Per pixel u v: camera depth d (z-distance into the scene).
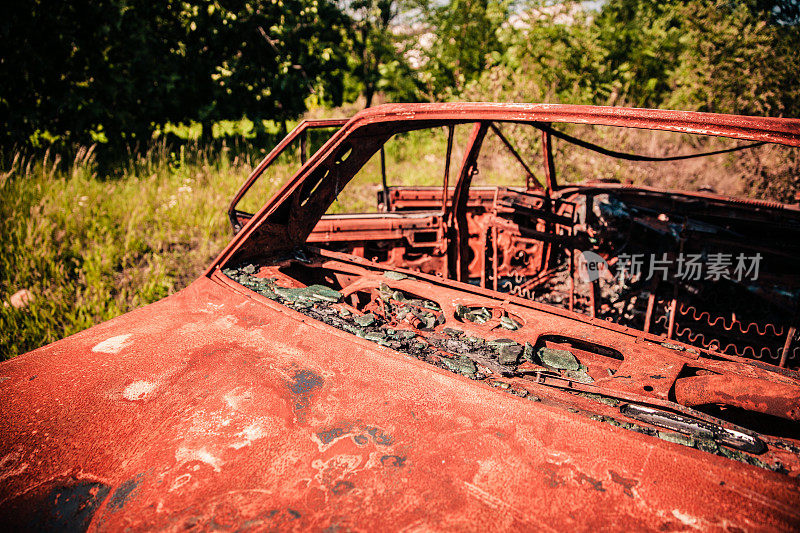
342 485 1.02
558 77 9.56
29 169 5.83
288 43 9.02
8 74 6.49
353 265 2.62
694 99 8.10
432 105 1.78
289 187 2.13
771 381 1.55
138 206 5.41
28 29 6.47
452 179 8.34
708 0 8.07
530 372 1.57
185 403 1.29
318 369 1.44
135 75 7.55
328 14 9.68
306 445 1.13
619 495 0.98
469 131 9.16
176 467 1.08
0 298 3.64
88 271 4.14
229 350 1.55
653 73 9.89
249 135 8.63
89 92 7.12
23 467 1.10
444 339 1.80
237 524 0.94
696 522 0.92
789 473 1.07
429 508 0.96
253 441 1.15
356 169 2.32
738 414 1.64
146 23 7.47
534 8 10.12
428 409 1.25
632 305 4.18
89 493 1.03
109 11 6.92
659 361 1.69
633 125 1.42
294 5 8.85
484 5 11.00
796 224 3.49
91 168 6.41
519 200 4.46
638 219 3.83
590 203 3.83
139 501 1.00
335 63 9.91
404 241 4.05
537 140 7.95
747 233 3.89
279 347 1.56
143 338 1.64
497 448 1.11
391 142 9.73
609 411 1.33
